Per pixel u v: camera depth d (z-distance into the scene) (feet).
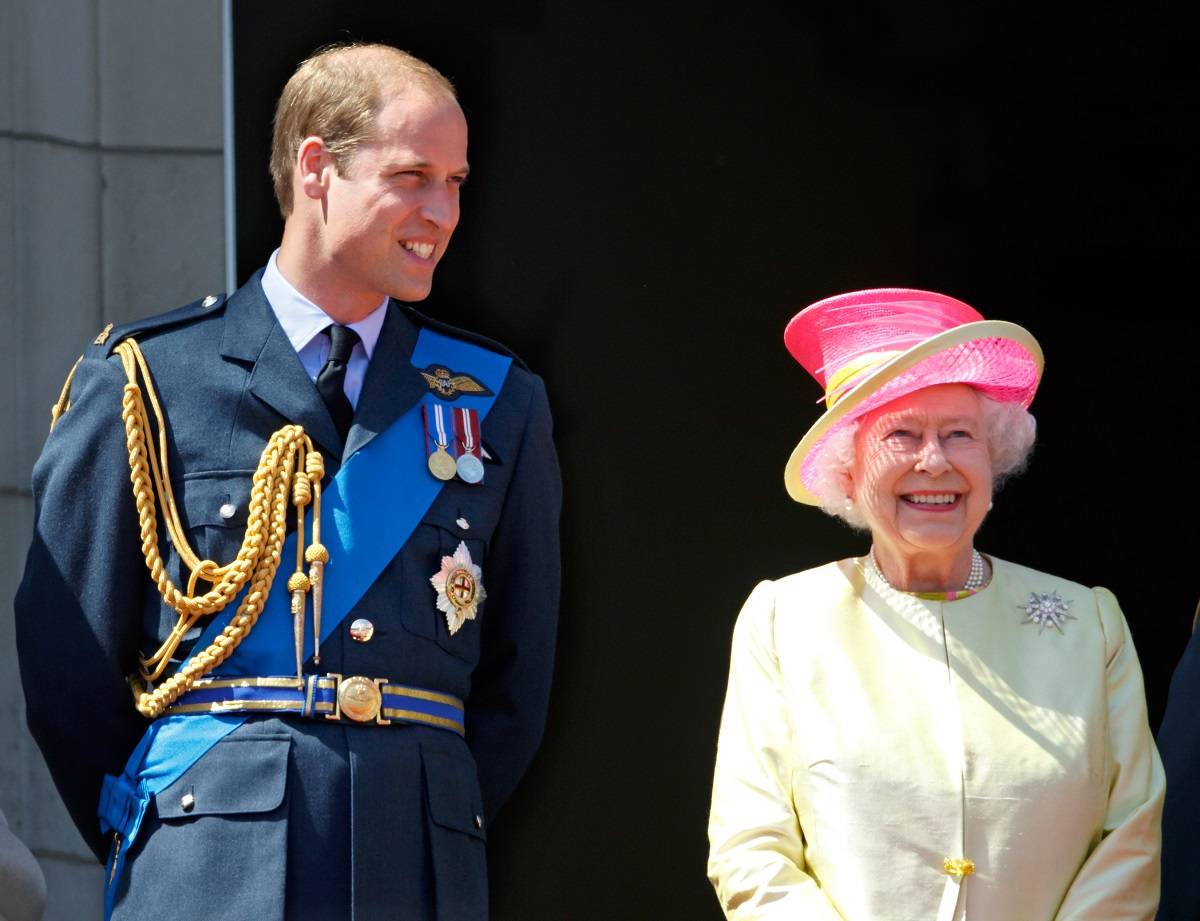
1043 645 47.78
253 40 65.26
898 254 68.74
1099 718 46.65
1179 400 67.77
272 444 47.52
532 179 68.85
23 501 66.13
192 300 66.95
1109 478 67.97
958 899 44.62
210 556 46.91
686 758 68.85
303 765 45.60
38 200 66.39
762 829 46.32
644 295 69.10
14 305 66.28
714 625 69.15
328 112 48.08
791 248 68.95
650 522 69.26
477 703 51.24
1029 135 68.18
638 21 68.54
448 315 68.85
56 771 48.26
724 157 68.90
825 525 69.05
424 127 47.73
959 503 47.83
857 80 68.54
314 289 48.91
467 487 49.11
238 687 46.29
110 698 47.39
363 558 47.24
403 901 45.73
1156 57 67.67
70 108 66.69
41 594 47.37
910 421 47.70
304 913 44.91
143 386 48.01
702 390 69.31
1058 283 68.18
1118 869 44.96
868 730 46.47
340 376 48.70
